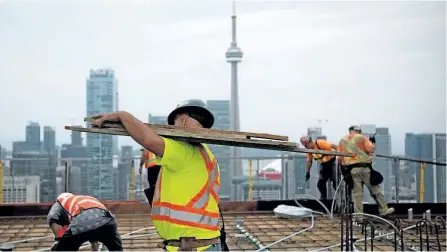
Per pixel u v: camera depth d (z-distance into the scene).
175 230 4.25
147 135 4.15
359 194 9.79
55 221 6.24
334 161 11.05
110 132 4.25
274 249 7.68
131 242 7.99
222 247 4.55
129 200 10.83
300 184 11.79
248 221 9.84
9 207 10.16
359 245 7.91
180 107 4.64
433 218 10.48
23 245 7.82
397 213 10.93
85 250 7.38
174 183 4.28
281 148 4.61
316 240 8.22
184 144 4.30
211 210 4.36
